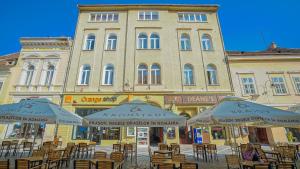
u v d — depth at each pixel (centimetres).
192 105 1741
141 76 1888
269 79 1883
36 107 779
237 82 1864
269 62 1942
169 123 667
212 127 1709
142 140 1658
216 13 2203
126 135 1673
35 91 1803
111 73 1912
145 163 917
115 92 1778
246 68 1917
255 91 1836
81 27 2103
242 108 697
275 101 1798
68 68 1891
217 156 1105
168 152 862
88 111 1742
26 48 1988
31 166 669
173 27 2105
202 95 1777
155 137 1756
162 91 1781
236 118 659
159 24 2112
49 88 1816
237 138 1670
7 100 1778
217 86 1844
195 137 1683
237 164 642
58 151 789
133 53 1956
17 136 1678
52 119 731
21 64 1923
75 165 546
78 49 1988
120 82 1841
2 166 495
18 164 536
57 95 1786
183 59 1950
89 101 1745
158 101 1750
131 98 1753
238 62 1936
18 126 1711
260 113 650
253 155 779
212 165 859
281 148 959
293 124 640
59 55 1953
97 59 1939
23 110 741
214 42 2041
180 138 1712
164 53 1959
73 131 1688
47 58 1941
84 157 1094
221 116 675
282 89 1855
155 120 670
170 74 1873
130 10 2195
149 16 2188
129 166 841
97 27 2106
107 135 1692
